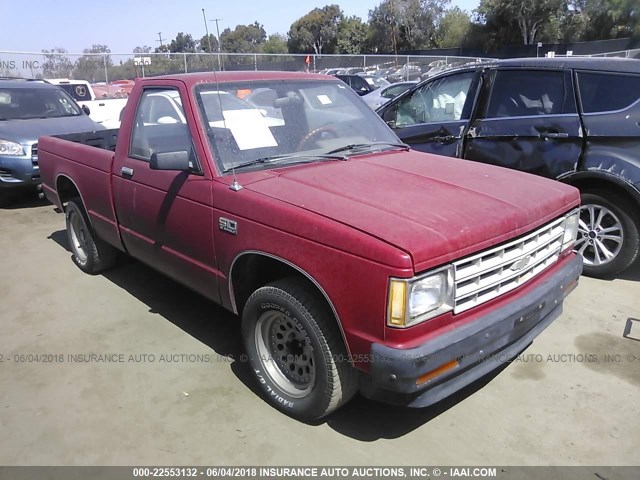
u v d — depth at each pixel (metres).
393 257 2.40
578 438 2.92
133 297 4.79
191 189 3.43
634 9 43.53
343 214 2.72
